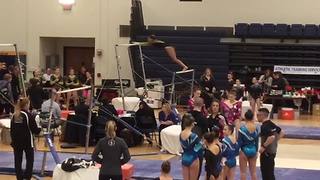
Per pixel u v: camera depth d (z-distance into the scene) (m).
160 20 24.88
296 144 15.86
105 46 25.03
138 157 13.17
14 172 11.53
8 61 24.52
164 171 8.08
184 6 24.66
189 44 23.77
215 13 24.47
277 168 12.19
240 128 9.54
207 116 11.73
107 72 25.05
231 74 22.12
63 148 14.10
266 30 23.31
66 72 26.61
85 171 9.19
